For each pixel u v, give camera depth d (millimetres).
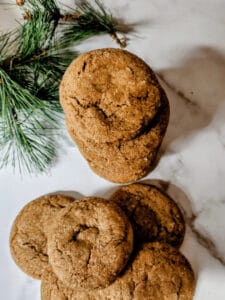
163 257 354
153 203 379
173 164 389
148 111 334
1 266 390
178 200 388
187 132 390
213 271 382
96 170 375
